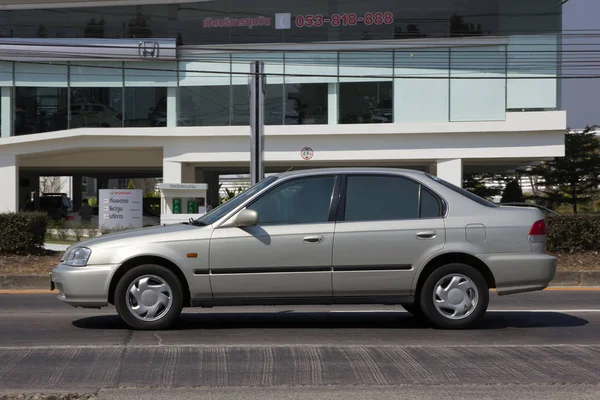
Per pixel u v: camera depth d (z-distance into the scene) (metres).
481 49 30.31
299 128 31.06
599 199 45.78
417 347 7.22
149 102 32.19
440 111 30.59
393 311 10.05
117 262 7.98
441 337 7.96
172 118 32.03
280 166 34.94
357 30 30.91
